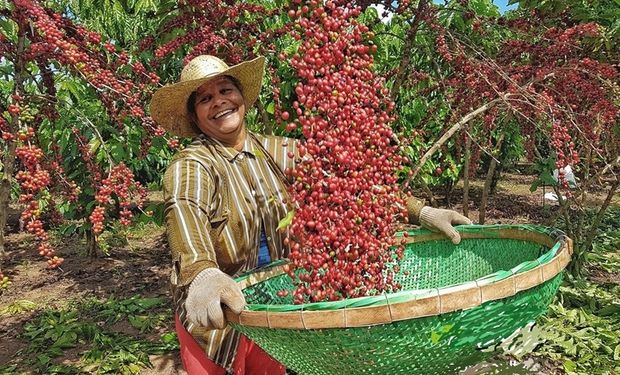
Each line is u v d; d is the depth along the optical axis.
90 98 4.75
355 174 1.80
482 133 3.78
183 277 1.69
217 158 2.12
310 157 1.80
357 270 1.83
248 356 2.31
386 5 3.27
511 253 2.21
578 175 5.58
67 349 4.39
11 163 3.09
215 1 3.35
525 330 1.70
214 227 2.06
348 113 1.80
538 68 3.34
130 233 8.38
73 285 6.00
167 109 2.22
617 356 3.69
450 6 4.13
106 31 5.77
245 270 2.19
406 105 6.52
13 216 9.78
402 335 1.39
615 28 3.73
